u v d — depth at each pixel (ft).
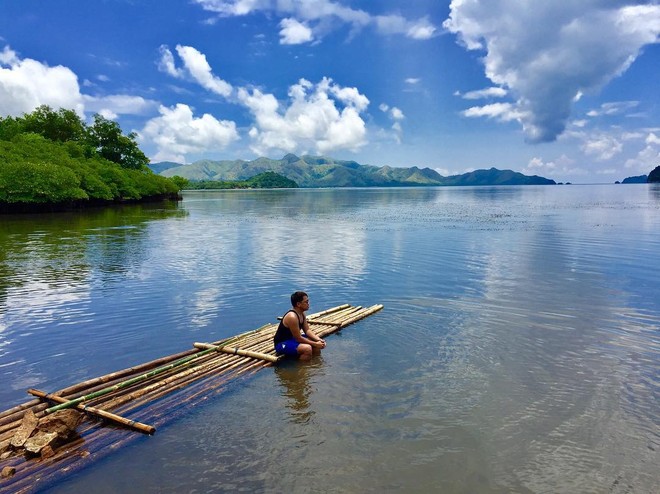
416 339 32.89
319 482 17.12
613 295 44.75
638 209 176.55
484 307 41.04
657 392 24.13
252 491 16.70
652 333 33.60
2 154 182.19
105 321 37.86
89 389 25.00
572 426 20.84
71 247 80.64
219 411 22.71
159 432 20.86
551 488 16.70
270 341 32.63
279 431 20.71
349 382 25.81
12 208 175.22
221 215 169.99
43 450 19.08
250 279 53.57
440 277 54.08
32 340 33.40
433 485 16.89
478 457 18.57
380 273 56.70
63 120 300.40
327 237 94.68
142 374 26.55
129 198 265.75
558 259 65.36
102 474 17.89
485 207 211.41
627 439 19.76
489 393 24.16
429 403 23.11
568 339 32.42
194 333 35.14
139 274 56.49
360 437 20.11
